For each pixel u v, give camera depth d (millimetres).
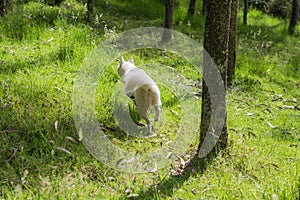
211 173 4199
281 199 3600
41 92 5293
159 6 11836
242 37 11461
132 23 10000
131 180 3936
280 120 6125
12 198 3357
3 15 8133
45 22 8141
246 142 4969
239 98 6957
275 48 11078
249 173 4215
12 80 5465
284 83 8289
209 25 4285
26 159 3934
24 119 4586
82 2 10633
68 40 7383
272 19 15242
